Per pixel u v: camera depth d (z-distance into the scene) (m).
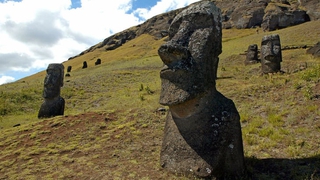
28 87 20.27
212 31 5.31
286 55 23.66
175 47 5.07
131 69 29.06
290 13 51.06
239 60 27.02
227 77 16.91
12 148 7.46
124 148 6.86
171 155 5.23
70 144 7.39
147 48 66.44
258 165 5.46
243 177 4.86
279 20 50.69
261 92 10.59
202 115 5.06
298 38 31.52
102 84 20.33
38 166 6.03
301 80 10.62
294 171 5.00
